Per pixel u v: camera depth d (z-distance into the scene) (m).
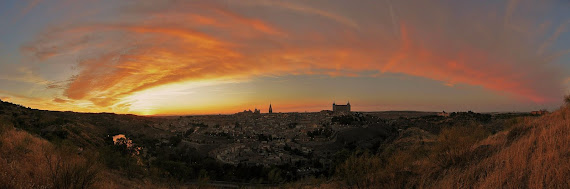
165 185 30.78
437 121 132.12
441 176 12.77
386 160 18.17
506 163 10.10
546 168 8.55
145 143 153.62
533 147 11.28
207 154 140.12
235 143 170.25
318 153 139.00
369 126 178.38
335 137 169.75
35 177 11.87
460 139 15.18
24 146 16.45
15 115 69.38
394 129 165.38
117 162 31.09
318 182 26.31
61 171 11.83
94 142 80.62
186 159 123.69
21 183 10.63
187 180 54.75
